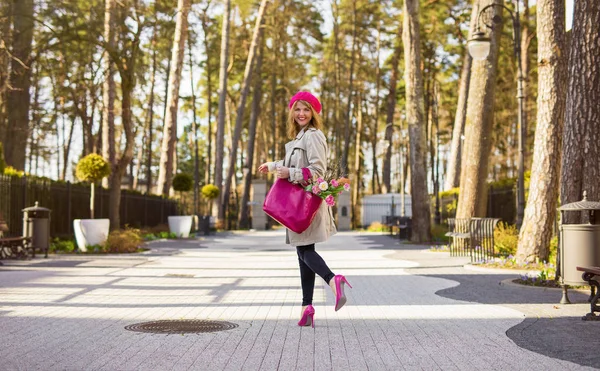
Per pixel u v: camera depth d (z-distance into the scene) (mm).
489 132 19922
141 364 4461
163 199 33531
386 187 55625
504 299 8398
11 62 23188
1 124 24156
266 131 68000
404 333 5828
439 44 46812
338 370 4320
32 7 20922
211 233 37250
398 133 71938
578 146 9648
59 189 20297
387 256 17453
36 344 5191
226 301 8070
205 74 56875
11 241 15414
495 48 19844
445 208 32562
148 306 7551
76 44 24016
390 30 52094
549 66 12586
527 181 18234
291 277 11367
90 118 38094
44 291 8953
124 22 21375
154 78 48312
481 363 4562
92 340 5379
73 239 20781
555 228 13891
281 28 48000
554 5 12594
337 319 6684
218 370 4289
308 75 61938
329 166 5691
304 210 5387
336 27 51719
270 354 4836
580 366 4477
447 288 9742
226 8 42344
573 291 9141
